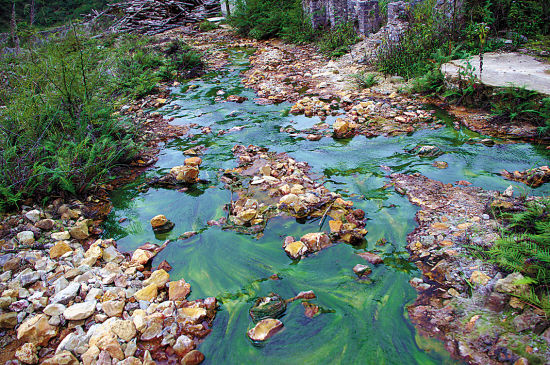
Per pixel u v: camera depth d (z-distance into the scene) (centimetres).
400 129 596
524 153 492
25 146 494
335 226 378
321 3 1291
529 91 561
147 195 480
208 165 539
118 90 883
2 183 428
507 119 581
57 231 399
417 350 255
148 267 358
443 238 350
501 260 295
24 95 559
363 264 336
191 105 814
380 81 823
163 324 285
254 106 771
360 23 1103
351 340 268
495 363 234
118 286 323
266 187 466
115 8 2142
